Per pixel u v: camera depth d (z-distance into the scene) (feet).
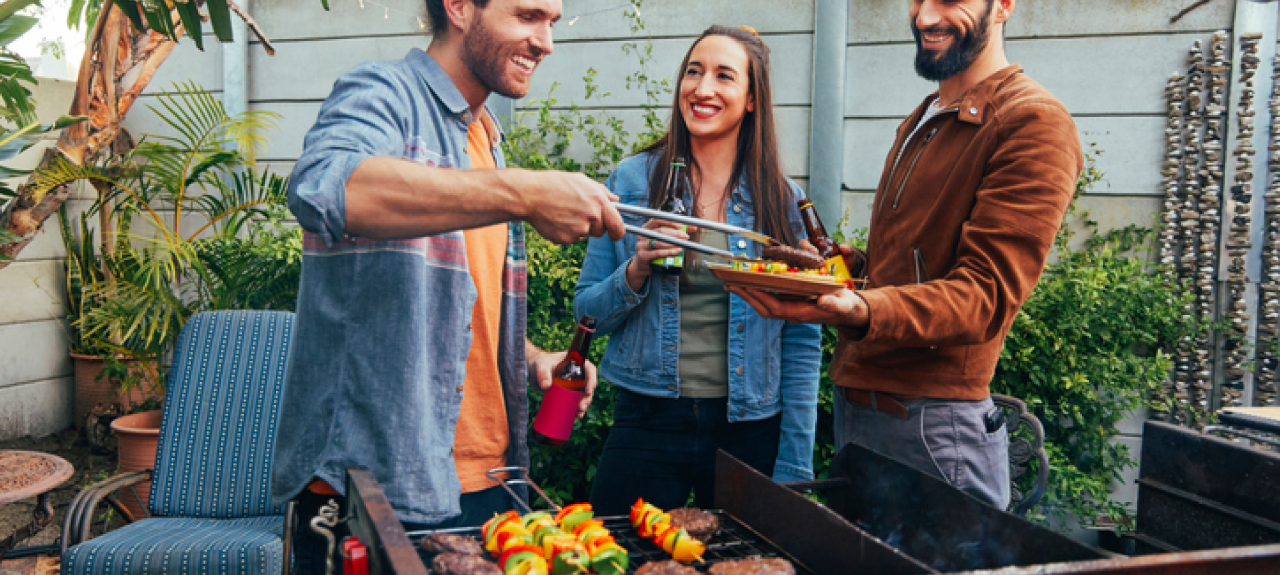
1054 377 11.61
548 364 5.97
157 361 13.50
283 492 4.69
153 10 9.94
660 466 6.98
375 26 15.47
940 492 4.34
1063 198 5.01
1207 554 3.07
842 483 5.25
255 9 15.78
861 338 5.01
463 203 3.69
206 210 13.44
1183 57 13.05
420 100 4.74
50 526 12.47
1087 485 11.50
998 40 5.79
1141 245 13.32
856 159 14.07
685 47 14.47
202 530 8.21
